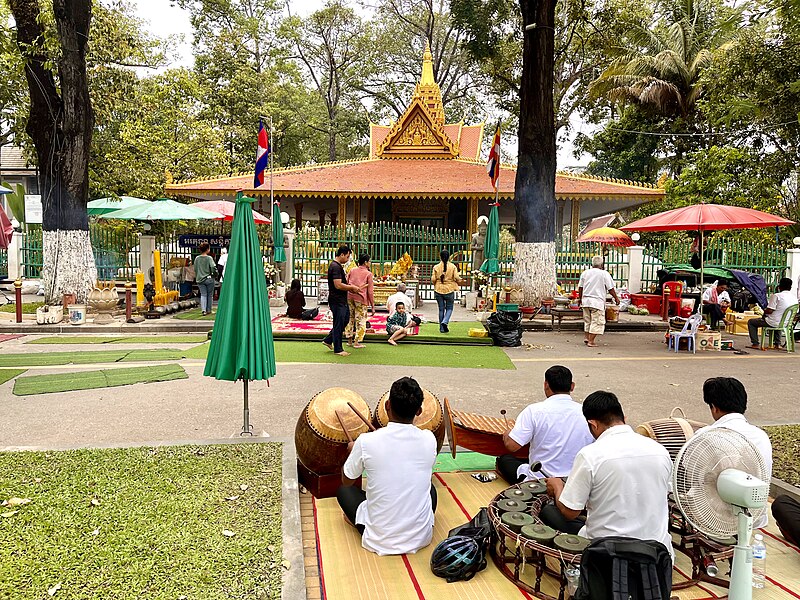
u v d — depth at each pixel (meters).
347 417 4.81
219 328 5.92
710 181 22.38
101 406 7.24
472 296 18.62
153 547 3.67
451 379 9.09
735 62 16.80
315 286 21.39
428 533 4.00
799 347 12.80
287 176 28.12
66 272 14.88
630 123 32.69
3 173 32.66
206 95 33.62
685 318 15.55
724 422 3.70
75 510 4.15
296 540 3.81
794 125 16.86
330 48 44.06
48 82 14.77
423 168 29.64
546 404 4.47
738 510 3.20
